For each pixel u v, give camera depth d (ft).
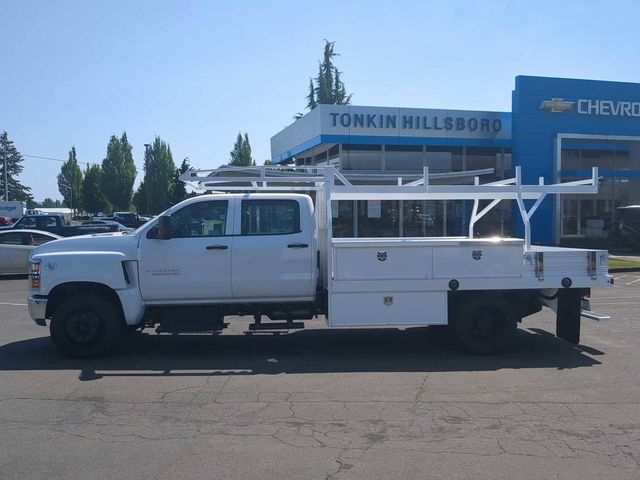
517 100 85.15
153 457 16.39
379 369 25.59
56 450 16.87
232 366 26.16
